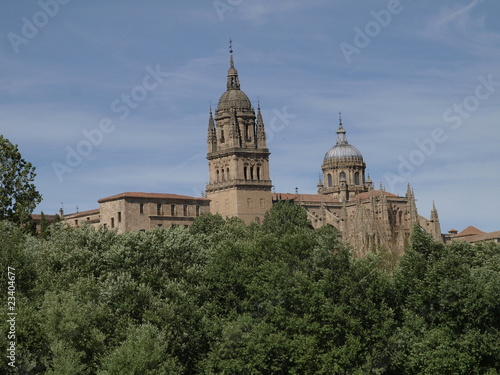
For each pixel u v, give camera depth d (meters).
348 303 112.81
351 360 107.25
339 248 120.69
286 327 111.62
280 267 117.31
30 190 158.25
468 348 109.00
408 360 110.38
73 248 123.69
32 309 98.69
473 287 112.44
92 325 103.19
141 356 95.81
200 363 108.75
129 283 110.62
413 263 118.56
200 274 122.00
